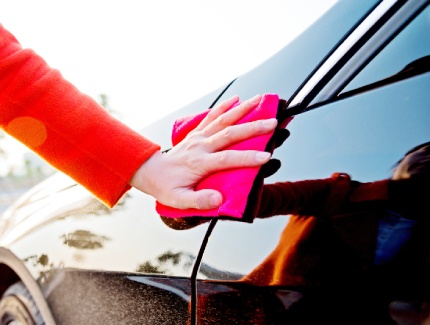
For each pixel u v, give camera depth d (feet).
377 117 2.04
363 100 2.17
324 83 2.49
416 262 1.64
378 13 2.45
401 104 1.98
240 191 2.27
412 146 1.82
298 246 2.04
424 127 1.83
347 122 2.16
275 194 2.26
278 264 2.09
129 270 3.21
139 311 3.07
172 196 2.48
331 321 1.83
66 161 2.58
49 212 4.91
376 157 1.93
